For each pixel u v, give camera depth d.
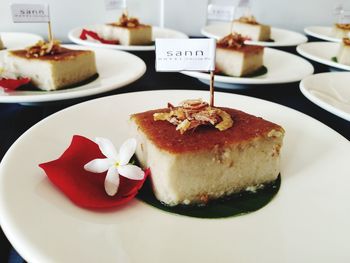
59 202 0.09
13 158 0.10
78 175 0.11
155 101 0.16
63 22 0.36
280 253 0.09
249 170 0.11
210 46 0.12
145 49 0.26
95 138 0.12
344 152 0.12
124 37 0.31
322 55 0.29
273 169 0.12
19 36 0.29
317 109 0.19
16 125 0.15
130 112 0.15
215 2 0.41
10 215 0.08
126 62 0.22
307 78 0.18
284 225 0.10
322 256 0.08
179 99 0.16
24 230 0.08
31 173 0.10
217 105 0.16
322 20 0.45
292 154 0.13
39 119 0.16
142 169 0.12
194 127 0.11
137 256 0.08
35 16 0.22
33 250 0.07
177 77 0.23
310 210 0.10
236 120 0.12
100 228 0.09
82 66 0.20
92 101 0.14
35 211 0.09
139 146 0.12
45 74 0.19
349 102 0.17
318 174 0.12
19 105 0.17
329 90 0.18
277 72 0.24
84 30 0.30
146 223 0.09
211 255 0.08
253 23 0.37
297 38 0.36
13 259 0.09
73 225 0.09
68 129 0.13
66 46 0.24
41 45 0.21
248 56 0.24
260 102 0.16
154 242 0.09
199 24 0.41
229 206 0.11
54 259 0.07
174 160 0.10
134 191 0.10
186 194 0.11
